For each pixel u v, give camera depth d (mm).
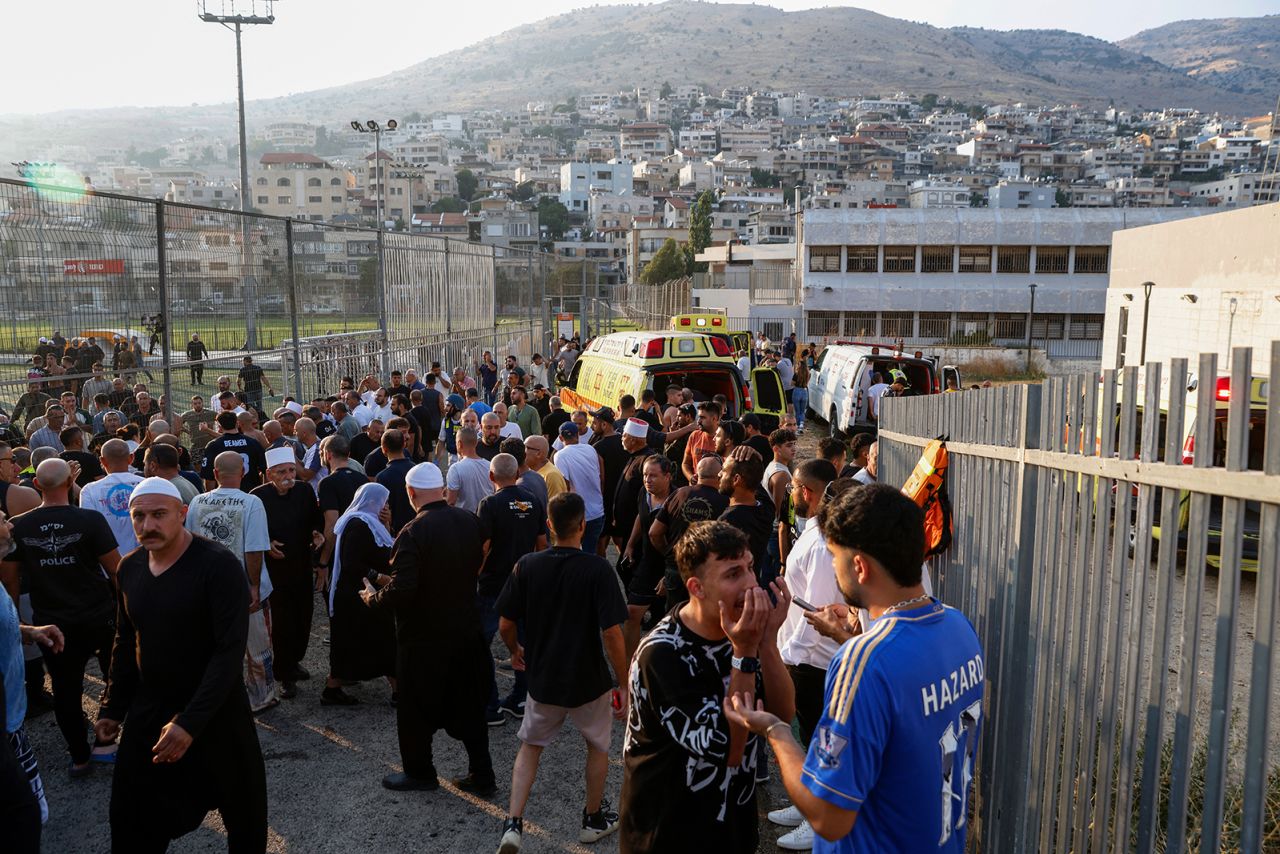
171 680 3920
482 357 25359
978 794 4023
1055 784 3318
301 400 14156
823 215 52219
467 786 5387
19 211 8953
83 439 8594
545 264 34938
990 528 3957
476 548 5266
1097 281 51312
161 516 3848
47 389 9352
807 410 24812
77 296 9680
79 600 5410
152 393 10852
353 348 16672
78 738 5469
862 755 2291
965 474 4352
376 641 6410
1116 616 2896
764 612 2729
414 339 19938
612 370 14164
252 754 4098
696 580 2971
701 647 3041
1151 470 2652
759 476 5637
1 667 3852
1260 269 16531
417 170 194875
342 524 6363
